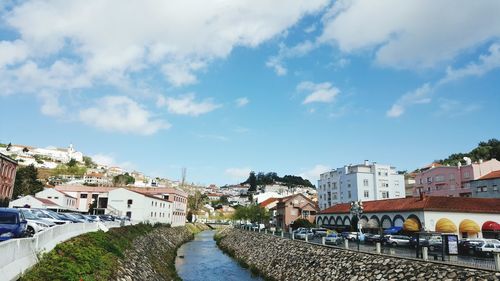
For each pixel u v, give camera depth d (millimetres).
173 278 39844
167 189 105688
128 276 26547
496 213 49938
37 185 109688
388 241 41125
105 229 37438
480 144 125938
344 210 71562
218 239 91250
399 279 25266
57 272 17359
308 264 38188
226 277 44281
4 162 71125
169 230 85938
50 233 21016
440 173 91438
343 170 112312
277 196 164500
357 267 30562
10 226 20828
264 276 43938
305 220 83438
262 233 65125
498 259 19969
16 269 14719
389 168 107750
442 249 25234
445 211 48844
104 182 187500
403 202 56969
